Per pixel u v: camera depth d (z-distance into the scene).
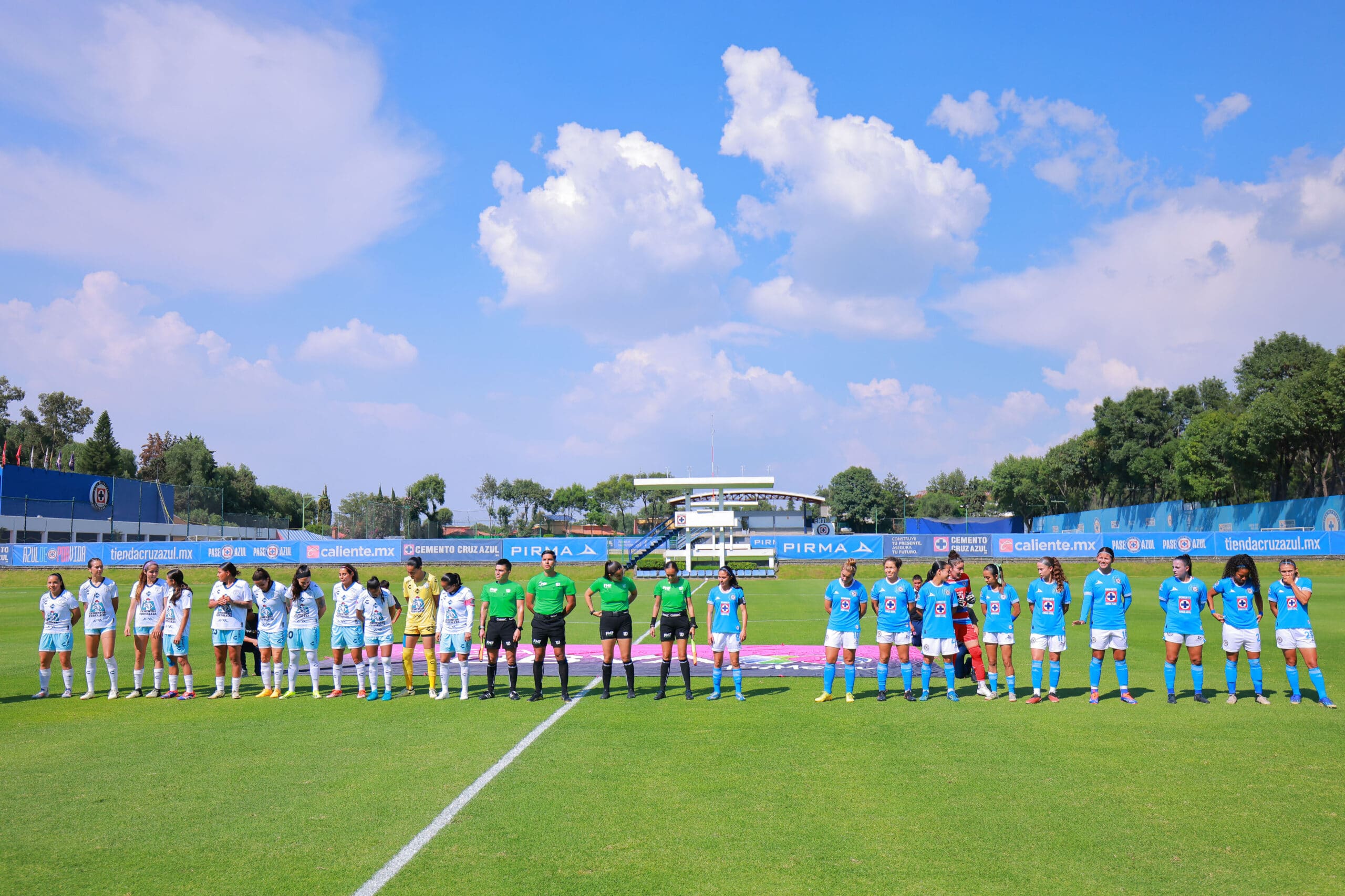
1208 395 83.44
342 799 7.49
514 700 12.36
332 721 10.98
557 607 12.41
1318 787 7.64
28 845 6.47
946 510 126.56
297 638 12.90
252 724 10.88
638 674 14.84
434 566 46.38
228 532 72.56
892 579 12.06
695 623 12.51
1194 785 7.71
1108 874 5.71
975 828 6.61
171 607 13.05
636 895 5.42
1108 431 83.62
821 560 47.28
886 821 6.77
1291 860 5.94
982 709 11.30
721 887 5.53
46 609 13.12
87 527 60.62
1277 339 68.50
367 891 5.54
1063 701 11.82
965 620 12.60
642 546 49.22
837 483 110.00
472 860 6.03
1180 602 11.70
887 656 12.00
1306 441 55.00
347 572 12.78
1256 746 9.12
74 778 8.31
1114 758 8.67
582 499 116.81
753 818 6.86
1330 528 49.81
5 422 93.19
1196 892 5.41
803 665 15.53
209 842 6.48
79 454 90.50
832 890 5.47
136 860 6.14
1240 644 11.58
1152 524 70.75
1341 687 12.87
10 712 11.91
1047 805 7.17
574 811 7.07
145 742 9.88
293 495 126.12
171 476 99.38
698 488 46.81
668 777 8.05
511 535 83.06
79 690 13.82
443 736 9.98
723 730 10.09
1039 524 97.06
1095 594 11.68
